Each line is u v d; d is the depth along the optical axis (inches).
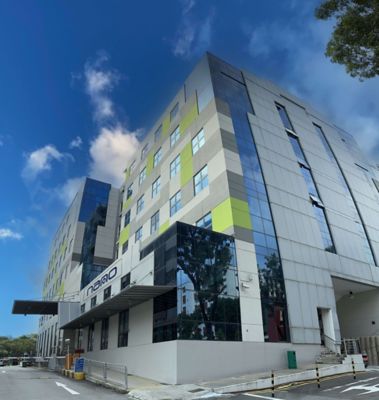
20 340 4200.3
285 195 1127.0
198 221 1065.5
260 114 1285.7
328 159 1464.1
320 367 784.9
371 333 1222.3
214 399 525.7
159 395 563.2
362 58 391.2
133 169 1814.7
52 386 724.7
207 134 1147.3
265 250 964.6
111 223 2308.1
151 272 944.3
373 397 473.4
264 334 850.1
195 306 774.5
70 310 1695.4
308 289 1007.6
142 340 898.1
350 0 375.6
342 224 1277.1
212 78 1213.1
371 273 1248.2
